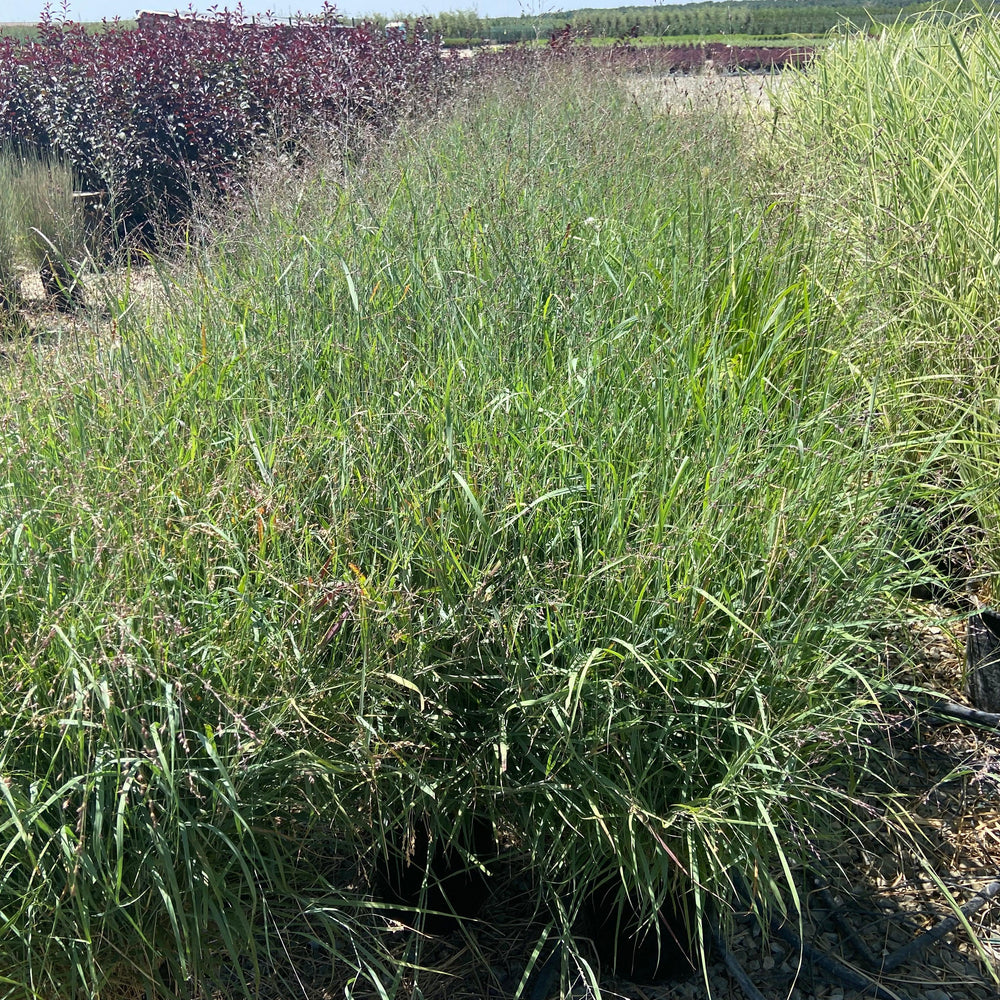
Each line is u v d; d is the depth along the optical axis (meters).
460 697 2.62
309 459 2.86
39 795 2.07
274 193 5.08
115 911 2.10
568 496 2.78
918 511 3.18
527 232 4.20
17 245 8.02
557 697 2.40
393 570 2.55
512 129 6.50
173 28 12.38
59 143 10.57
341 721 2.40
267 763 2.21
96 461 2.74
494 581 2.61
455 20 16.91
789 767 2.36
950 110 5.14
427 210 4.66
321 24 12.94
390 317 3.70
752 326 3.95
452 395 3.06
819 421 3.12
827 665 2.54
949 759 3.33
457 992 2.61
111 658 2.07
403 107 8.23
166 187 9.73
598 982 2.65
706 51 9.52
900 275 4.27
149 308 3.93
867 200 4.61
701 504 2.71
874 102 5.68
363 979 2.62
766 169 5.00
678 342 3.43
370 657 2.40
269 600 2.43
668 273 4.15
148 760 2.02
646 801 2.43
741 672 2.44
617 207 4.81
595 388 3.09
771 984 2.64
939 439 3.72
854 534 2.87
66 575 2.49
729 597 2.49
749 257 4.15
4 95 11.28
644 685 2.50
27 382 3.21
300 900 2.32
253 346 3.47
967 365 3.88
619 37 12.78
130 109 10.22
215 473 2.78
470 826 2.62
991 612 3.38
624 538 2.59
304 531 2.57
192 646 2.29
